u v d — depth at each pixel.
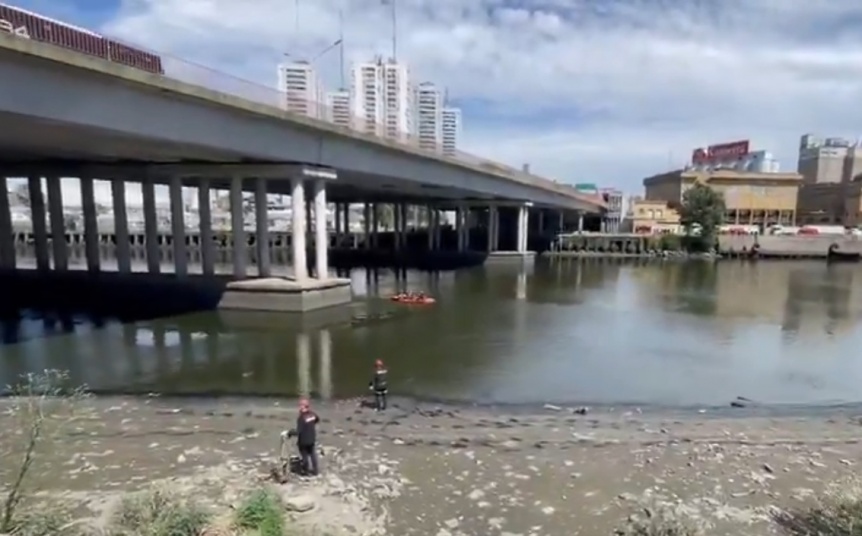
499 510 12.34
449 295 48.72
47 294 43.25
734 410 20.20
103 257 79.25
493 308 41.47
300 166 39.22
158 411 19.02
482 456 15.34
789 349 29.75
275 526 10.84
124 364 24.97
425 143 55.84
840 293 52.41
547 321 36.66
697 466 14.79
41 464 14.18
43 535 9.66
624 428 17.97
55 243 48.50
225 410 19.23
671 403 20.91
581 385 22.91
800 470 14.60
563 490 13.34
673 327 35.31
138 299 41.09
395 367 25.00
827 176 181.12
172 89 28.23
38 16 23.44
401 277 62.34
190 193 145.00
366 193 79.19
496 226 93.19
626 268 78.31
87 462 14.59
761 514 12.14
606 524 11.78
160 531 10.28
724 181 135.50
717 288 55.81
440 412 19.30
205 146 32.59
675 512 12.02
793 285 58.69
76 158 42.38
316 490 12.86
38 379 17.00
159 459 14.87
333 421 18.19
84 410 18.17
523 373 24.48
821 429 18.16
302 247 39.78
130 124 27.59
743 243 96.88
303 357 26.41
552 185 89.56
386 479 13.76
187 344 28.70
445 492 13.15
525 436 17.00
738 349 29.62
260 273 41.22
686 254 97.81
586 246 102.81
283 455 14.72
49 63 23.30
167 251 90.62
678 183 140.12
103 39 25.97
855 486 13.14
